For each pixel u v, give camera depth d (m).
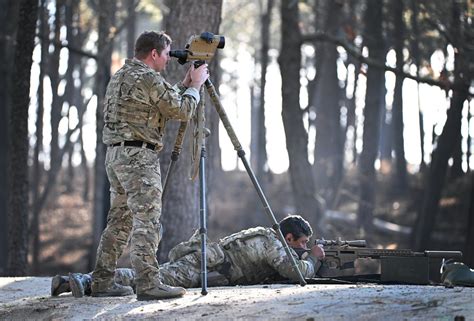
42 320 20.14
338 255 22.89
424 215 66.44
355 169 104.44
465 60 54.84
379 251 22.48
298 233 22.98
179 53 20.67
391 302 17.44
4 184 69.75
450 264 21.58
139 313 18.81
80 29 82.56
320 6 74.75
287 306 17.81
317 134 96.94
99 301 20.73
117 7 73.81
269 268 23.08
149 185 20.08
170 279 22.55
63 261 76.75
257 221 86.19
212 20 38.41
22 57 43.16
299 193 63.38
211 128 39.34
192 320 17.86
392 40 67.25
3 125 70.06
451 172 86.19
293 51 63.34
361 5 74.94
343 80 111.69
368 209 76.94
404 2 60.97
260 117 94.31
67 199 102.00
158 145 20.44
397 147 97.31
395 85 97.69
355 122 103.44
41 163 101.25
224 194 100.81
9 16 67.25
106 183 58.03
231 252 22.95
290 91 63.41
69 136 78.06
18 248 43.84
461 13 53.75
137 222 20.08
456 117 64.62
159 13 87.00
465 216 77.94
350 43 64.06
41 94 77.19
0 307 21.52
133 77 20.11
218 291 20.67
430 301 17.27
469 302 17.12
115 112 20.27
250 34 127.19
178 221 37.34
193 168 20.89
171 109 20.12
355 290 19.17
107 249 21.44
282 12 63.53
